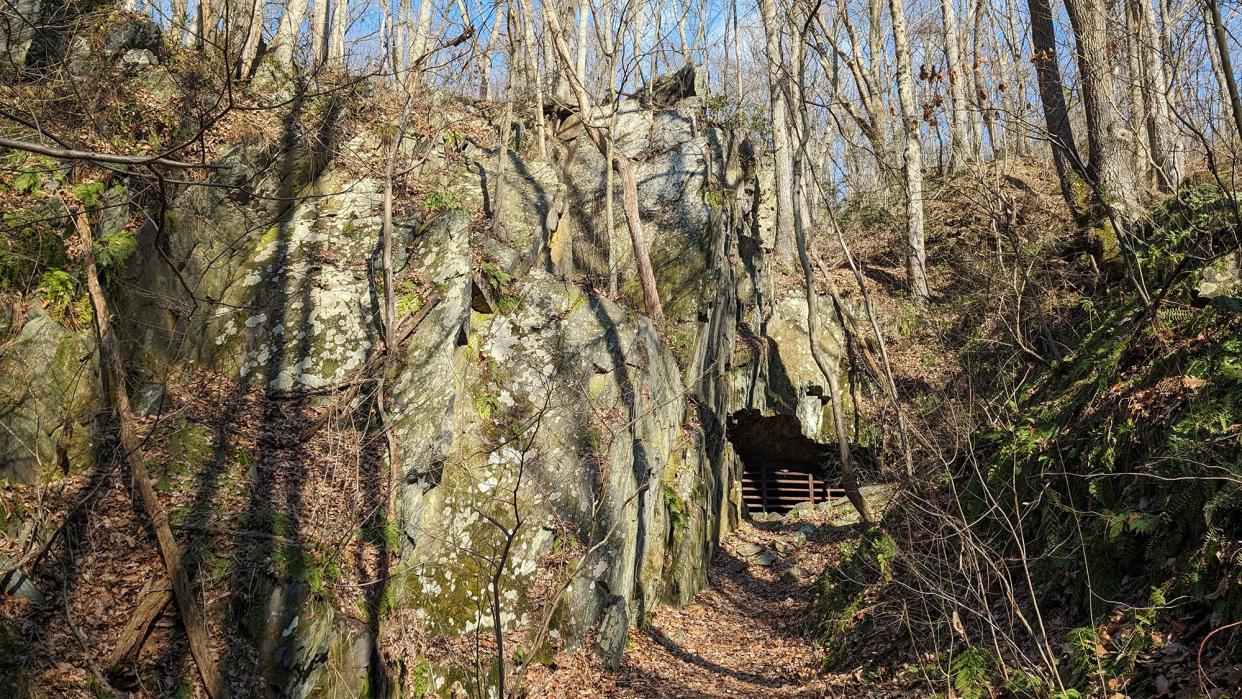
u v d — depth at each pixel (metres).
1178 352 7.57
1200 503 5.83
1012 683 5.93
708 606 12.89
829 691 8.42
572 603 9.22
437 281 10.05
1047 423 8.78
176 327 9.02
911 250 18.80
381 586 7.71
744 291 18.11
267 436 8.46
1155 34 12.49
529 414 9.92
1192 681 4.91
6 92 8.34
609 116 14.62
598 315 11.28
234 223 10.29
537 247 12.27
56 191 8.12
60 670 5.85
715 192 15.87
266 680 6.55
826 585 11.35
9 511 6.48
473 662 8.17
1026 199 18.56
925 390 15.80
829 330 18.45
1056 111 13.98
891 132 23.80
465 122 14.45
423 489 8.73
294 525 7.59
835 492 18.94
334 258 10.41
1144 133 13.60
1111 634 5.87
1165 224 11.02
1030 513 8.05
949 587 7.92
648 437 11.75
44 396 7.07
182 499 7.36
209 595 6.74
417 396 9.10
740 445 18.59
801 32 10.94
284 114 11.63
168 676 6.24
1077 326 12.35
